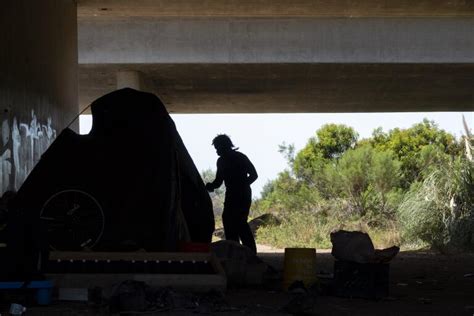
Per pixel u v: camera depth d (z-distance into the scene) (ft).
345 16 78.89
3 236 26.48
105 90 98.73
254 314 25.34
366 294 29.09
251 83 92.58
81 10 73.82
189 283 28.43
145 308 25.52
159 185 37.01
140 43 78.54
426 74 86.99
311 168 122.93
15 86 47.65
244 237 45.50
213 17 78.59
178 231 37.83
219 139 45.73
